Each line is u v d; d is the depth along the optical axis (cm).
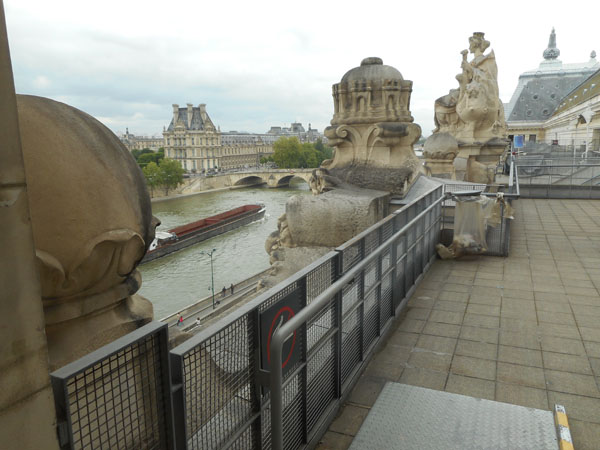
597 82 3962
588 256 810
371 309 454
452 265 762
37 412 128
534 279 686
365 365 430
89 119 251
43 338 128
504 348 470
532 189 1622
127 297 281
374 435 325
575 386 398
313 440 317
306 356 300
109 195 240
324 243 716
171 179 11494
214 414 213
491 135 1675
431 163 1530
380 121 845
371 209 694
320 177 848
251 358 243
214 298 4344
